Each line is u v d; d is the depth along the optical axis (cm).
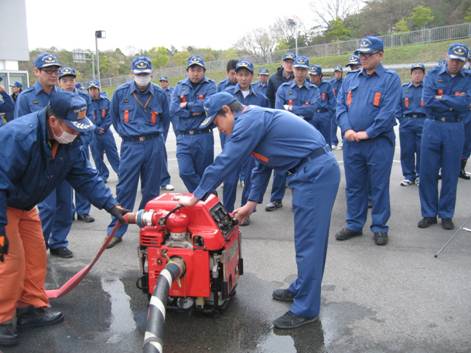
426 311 366
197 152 604
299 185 340
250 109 335
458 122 555
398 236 547
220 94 334
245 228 588
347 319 356
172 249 334
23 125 296
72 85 610
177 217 330
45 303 362
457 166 562
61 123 293
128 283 430
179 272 324
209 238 329
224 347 320
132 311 376
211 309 355
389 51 3562
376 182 516
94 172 359
